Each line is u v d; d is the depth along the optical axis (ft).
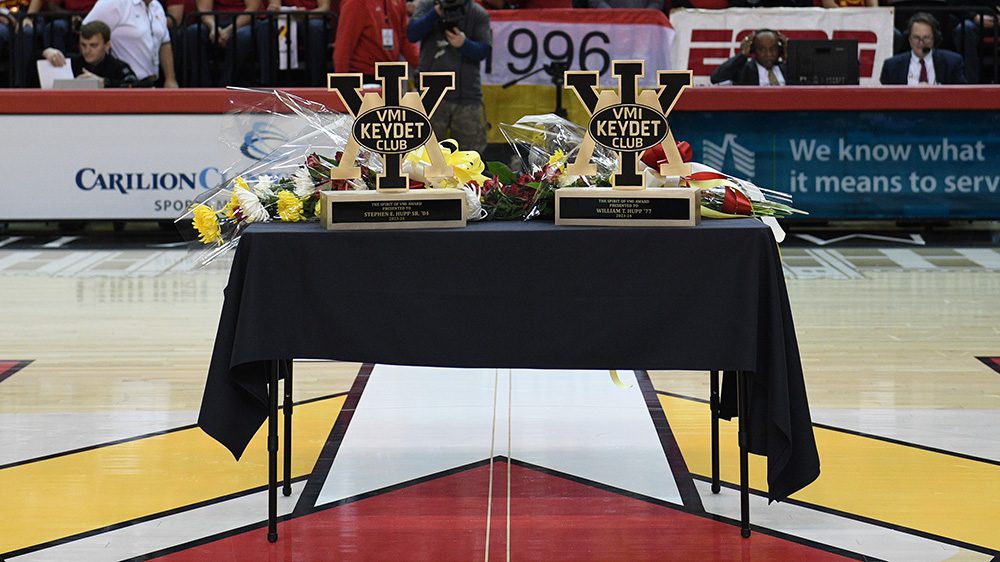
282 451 19.34
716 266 14.87
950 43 49.26
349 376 24.58
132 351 26.55
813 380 23.88
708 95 41.11
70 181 41.34
